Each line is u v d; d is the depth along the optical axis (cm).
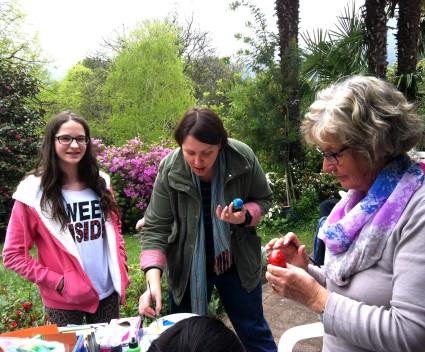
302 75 674
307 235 582
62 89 2278
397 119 107
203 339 83
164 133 2122
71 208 218
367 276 111
